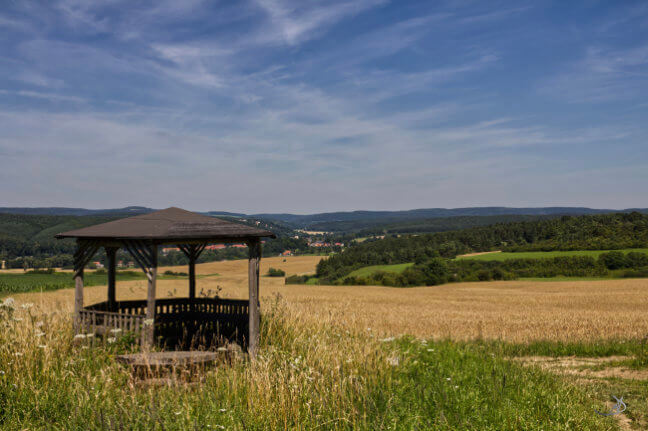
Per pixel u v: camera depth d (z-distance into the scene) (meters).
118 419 5.14
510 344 14.78
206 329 11.87
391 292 54.91
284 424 5.32
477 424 5.82
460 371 8.81
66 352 7.75
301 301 39.41
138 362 7.08
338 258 103.12
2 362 6.44
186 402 5.80
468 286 66.44
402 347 10.99
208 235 9.27
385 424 5.57
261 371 6.65
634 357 12.19
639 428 6.21
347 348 8.95
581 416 6.27
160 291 41.81
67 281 52.88
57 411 5.49
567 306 36.78
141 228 9.45
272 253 147.12
